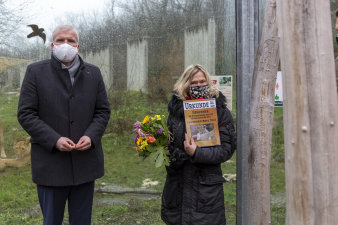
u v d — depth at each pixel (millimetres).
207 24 4312
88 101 2270
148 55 4488
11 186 4070
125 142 4527
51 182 2178
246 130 2105
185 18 4387
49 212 2246
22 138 4277
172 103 2201
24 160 4270
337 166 1129
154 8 4434
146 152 2197
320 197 1125
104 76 4504
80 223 2381
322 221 1130
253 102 2135
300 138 1130
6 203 3738
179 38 4418
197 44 4375
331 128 1114
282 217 3055
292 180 1163
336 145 1123
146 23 4465
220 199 2096
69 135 2209
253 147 2145
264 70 2082
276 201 3312
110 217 3527
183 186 2137
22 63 4246
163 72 4480
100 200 3926
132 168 4477
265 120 2117
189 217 2070
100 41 4477
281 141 3625
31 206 3717
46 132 2111
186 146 1999
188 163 2098
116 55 4508
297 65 1117
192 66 2170
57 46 2168
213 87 2148
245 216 2137
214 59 4312
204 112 2055
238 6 2051
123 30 4488
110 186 4215
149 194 4062
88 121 2281
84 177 2258
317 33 1095
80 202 2359
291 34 1121
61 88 2197
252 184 2162
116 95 4527
